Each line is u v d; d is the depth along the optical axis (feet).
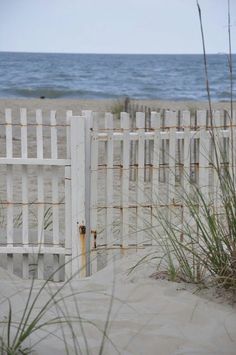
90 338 17.21
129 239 26.94
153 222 25.72
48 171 48.93
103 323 18.15
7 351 15.51
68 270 25.20
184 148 25.80
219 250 20.94
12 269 25.45
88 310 19.26
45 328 17.75
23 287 21.75
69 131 24.76
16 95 189.37
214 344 16.97
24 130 24.88
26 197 25.16
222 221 21.95
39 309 19.26
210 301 19.72
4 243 27.14
